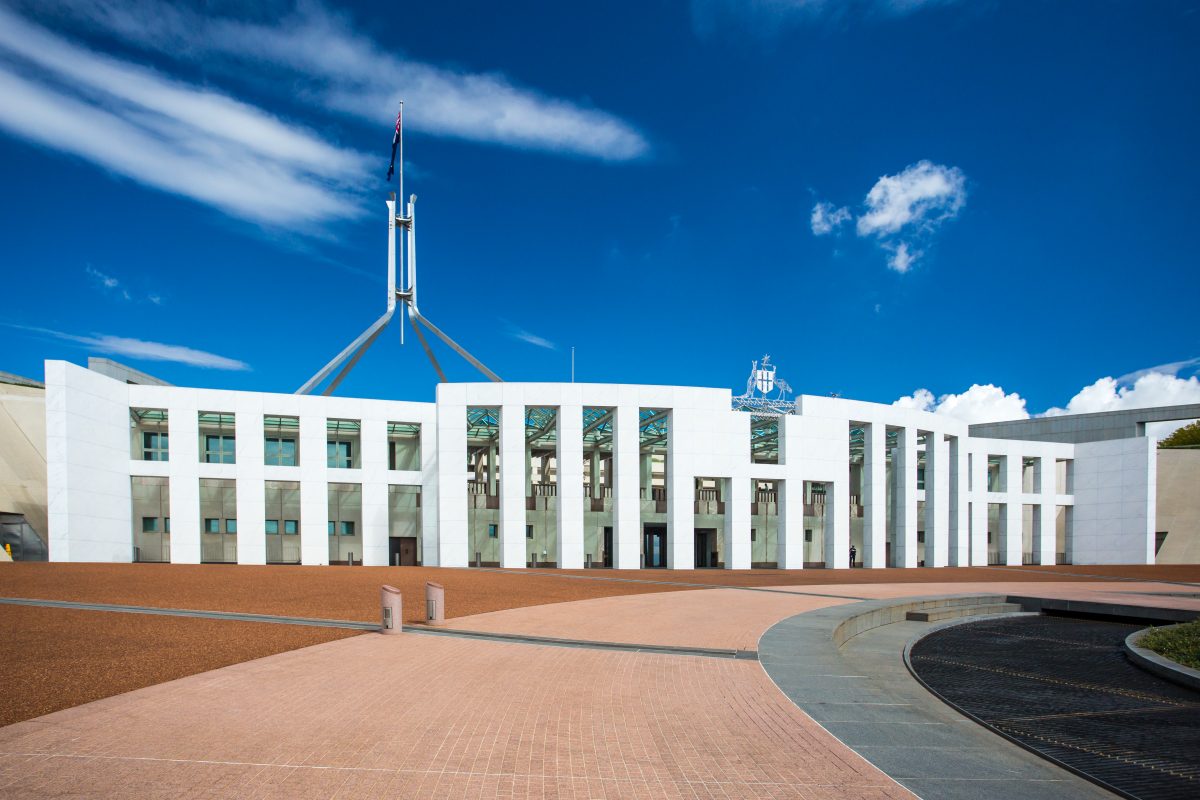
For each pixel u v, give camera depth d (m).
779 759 6.85
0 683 9.36
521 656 11.59
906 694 10.80
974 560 53.84
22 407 45.38
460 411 42.12
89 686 9.22
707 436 43.41
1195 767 7.41
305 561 42.09
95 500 37.53
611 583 27.61
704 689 9.52
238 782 5.97
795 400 47.59
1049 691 11.30
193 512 40.69
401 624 14.04
